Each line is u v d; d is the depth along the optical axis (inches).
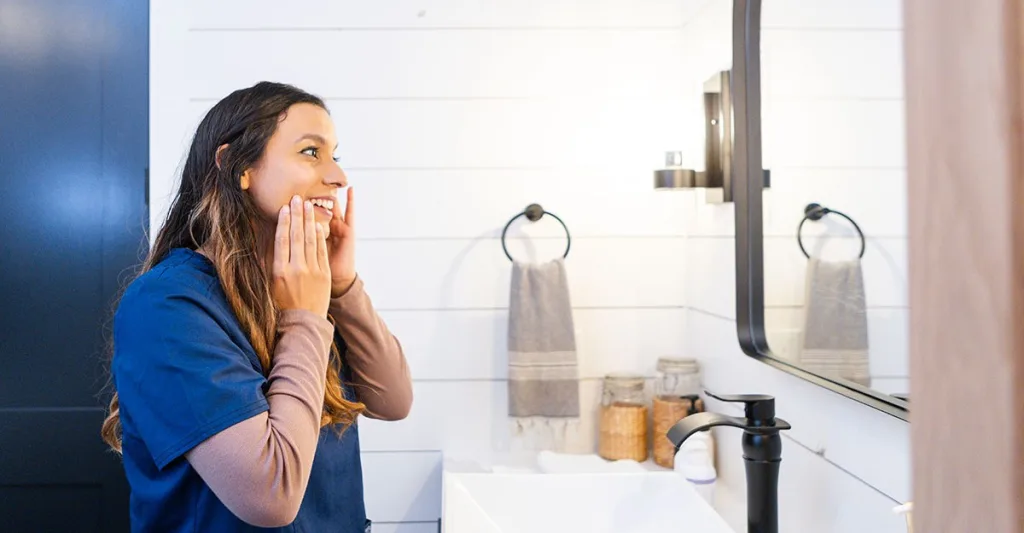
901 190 39.4
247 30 82.1
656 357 85.0
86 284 85.5
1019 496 4.3
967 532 4.6
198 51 81.8
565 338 80.4
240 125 45.1
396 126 83.0
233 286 42.7
